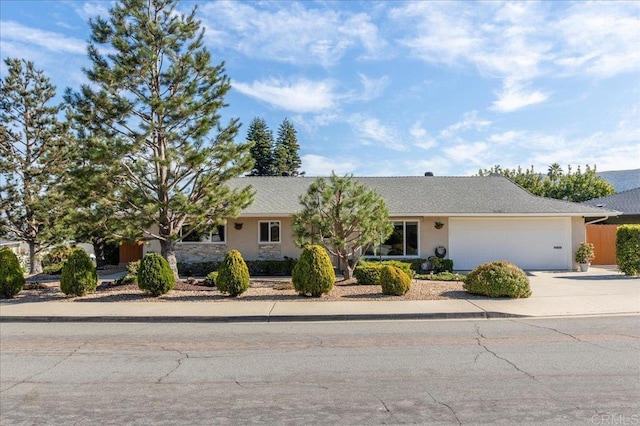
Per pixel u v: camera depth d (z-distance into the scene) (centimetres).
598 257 2200
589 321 905
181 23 1368
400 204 1961
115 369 614
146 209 1295
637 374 562
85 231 1377
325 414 451
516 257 1933
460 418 435
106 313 1007
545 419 430
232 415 453
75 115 1304
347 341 763
